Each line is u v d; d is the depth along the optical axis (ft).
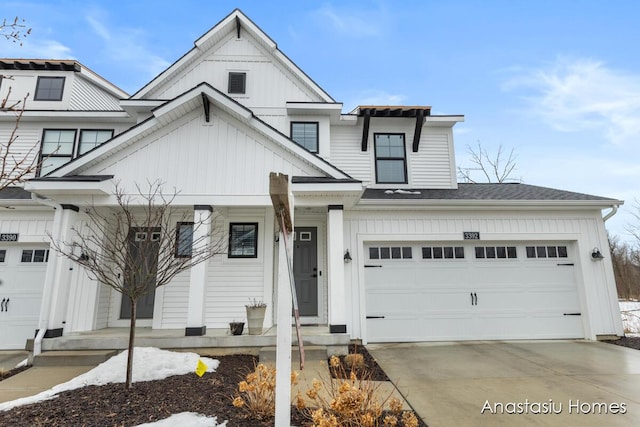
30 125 30.35
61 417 11.16
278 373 8.72
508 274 26.40
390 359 20.20
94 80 35.22
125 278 14.32
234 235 26.43
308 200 22.38
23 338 24.09
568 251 26.94
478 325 25.64
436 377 16.61
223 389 13.99
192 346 20.22
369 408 10.63
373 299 25.67
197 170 22.26
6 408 12.09
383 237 26.13
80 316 22.45
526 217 26.86
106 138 30.50
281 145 22.58
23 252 25.25
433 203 25.81
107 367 15.96
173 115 22.34
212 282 25.43
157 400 12.58
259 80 30.83
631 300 58.34
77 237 22.49
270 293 25.53
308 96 30.91
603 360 19.54
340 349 20.31
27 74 32.60
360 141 32.35
